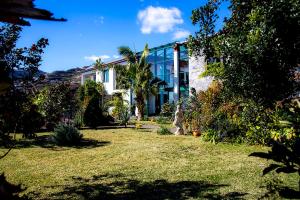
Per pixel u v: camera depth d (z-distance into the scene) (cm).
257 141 1134
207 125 1435
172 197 565
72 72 4828
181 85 2958
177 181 675
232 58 603
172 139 1420
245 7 638
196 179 685
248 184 625
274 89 563
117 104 2794
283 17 547
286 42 550
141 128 2080
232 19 660
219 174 721
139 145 1241
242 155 953
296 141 196
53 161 945
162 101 3203
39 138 1537
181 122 1631
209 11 695
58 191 628
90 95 2298
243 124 1191
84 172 789
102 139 1477
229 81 620
